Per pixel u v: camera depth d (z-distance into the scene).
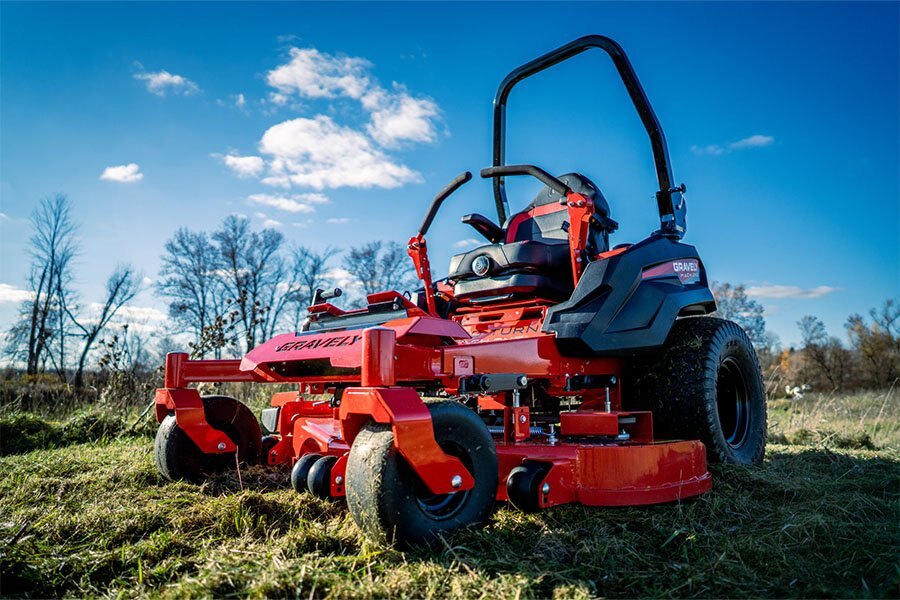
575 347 3.10
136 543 2.14
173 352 3.19
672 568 2.01
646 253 3.39
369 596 1.67
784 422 7.18
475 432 2.19
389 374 2.03
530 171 3.39
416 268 3.80
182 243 31.30
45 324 21.81
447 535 2.05
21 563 1.90
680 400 3.36
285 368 3.01
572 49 3.99
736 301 31.88
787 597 1.84
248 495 2.51
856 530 2.49
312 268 30.78
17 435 4.98
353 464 2.00
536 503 2.25
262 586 1.67
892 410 8.51
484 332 3.48
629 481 2.52
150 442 4.87
